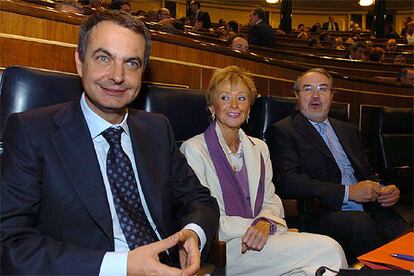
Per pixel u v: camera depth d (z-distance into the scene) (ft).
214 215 5.00
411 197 9.21
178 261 4.81
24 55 6.05
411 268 3.81
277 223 6.23
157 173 4.79
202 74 8.83
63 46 6.53
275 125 8.04
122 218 4.43
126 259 3.76
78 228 4.15
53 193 4.09
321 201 7.18
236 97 6.57
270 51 18.57
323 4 47.32
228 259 6.03
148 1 40.60
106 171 4.49
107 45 4.28
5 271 3.66
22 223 3.87
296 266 5.73
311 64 19.71
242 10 45.96
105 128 4.56
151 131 5.01
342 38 39.14
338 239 6.81
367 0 34.96
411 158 10.84
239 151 6.70
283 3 42.57
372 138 10.96
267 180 6.76
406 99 14.15
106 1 19.04
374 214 7.82
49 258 3.66
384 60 27.45
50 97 4.97
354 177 8.20
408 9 45.42
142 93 6.39
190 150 6.34
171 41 8.07
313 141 7.91
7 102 4.76
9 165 4.00
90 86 4.35
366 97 13.24
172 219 5.08
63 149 4.18
